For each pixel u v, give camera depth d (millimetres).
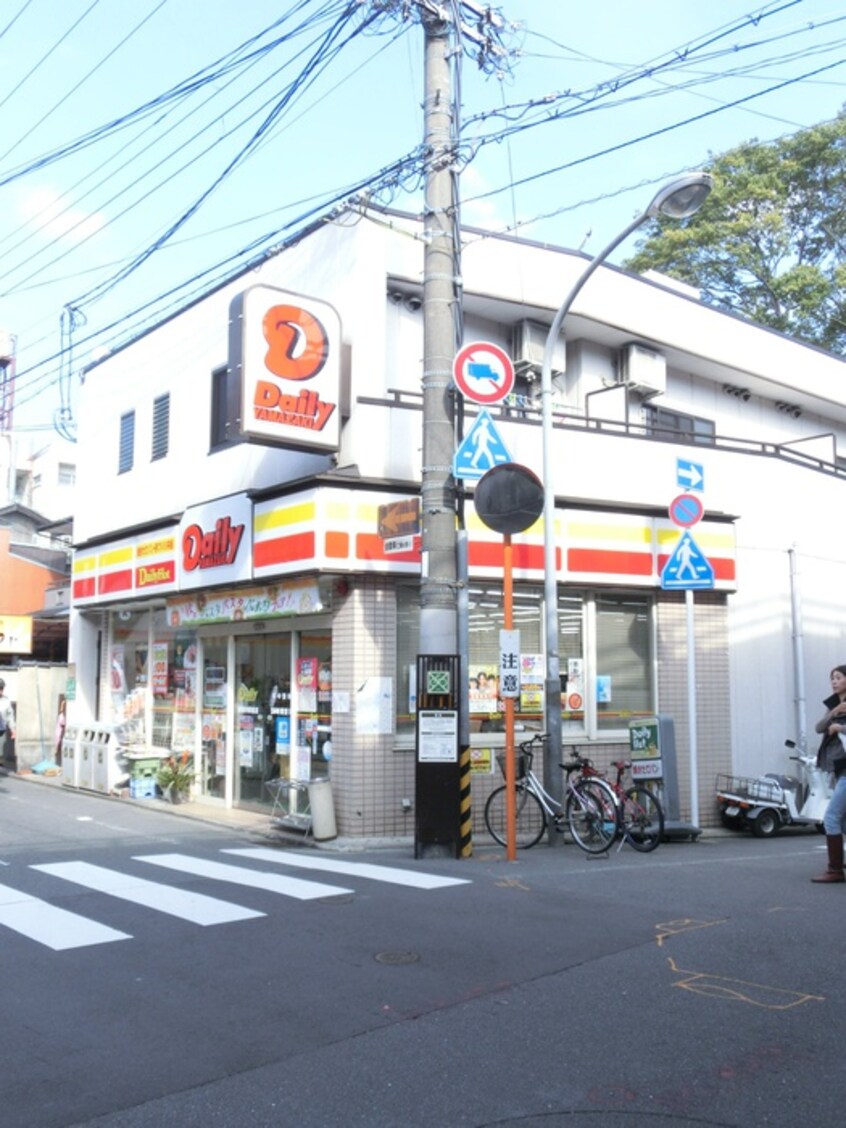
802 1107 4363
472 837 12477
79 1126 4293
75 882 9172
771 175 29359
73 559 19547
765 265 29750
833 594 17328
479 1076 4723
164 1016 5582
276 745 14266
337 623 12688
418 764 10906
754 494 16375
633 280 16672
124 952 6805
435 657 11039
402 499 12406
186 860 10477
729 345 18172
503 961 6484
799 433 20672
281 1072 4809
